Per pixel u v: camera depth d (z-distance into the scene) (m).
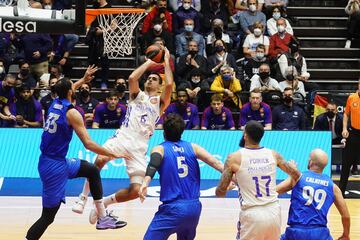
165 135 8.95
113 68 19.23
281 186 9.03
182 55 17.73
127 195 10.29
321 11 21.53
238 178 8.72
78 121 9.53
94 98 17.03
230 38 19.34
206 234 11.54
